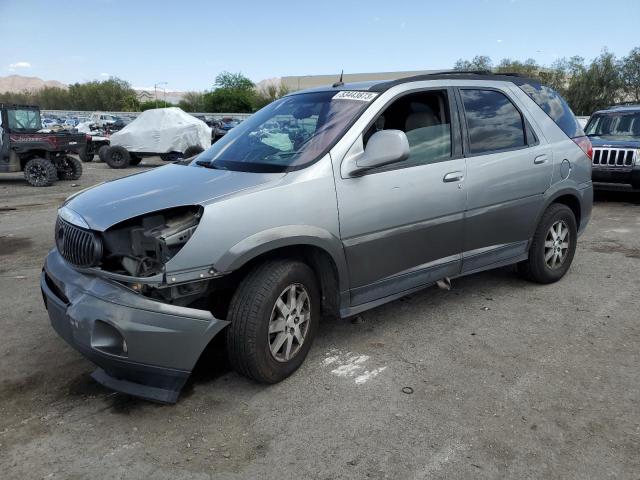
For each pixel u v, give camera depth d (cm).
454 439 269
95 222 287
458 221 396
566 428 277
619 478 240
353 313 350
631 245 648
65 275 302
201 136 1878
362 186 337
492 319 421
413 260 376
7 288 511
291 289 315
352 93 371
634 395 308
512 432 274
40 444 269
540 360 352
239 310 297
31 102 9944
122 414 295
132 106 8300
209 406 301
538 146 455
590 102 4509
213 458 256
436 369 341
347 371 339
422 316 429
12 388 324
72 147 1460
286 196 305
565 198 499
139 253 282
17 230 793
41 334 402
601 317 423
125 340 268
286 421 286
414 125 376
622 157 905
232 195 291
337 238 327
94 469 249
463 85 415
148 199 296
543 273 484
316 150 334
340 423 284
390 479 241
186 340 277
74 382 331
